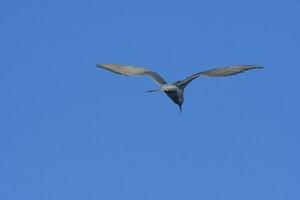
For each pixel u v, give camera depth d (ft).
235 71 51.75
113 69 53.62
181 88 53.52
